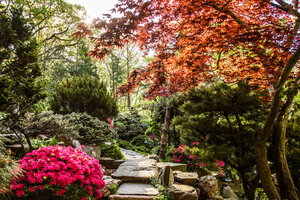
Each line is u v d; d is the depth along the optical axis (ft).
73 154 9.15
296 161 11.80
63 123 12.99
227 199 15.29
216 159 11.28
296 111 10.42
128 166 16.28
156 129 25.41
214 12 10.21
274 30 9.25
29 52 11.75
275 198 8.40
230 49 10.93
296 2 10.08
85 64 68.18
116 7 9.14
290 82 8.57
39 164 7.95
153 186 13.08
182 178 13.76
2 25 11.00
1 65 11.53
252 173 15.30
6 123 11.01
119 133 37.58
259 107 12.72
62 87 27.76
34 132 11.86
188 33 11.63
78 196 8.54
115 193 11.64
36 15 46.62
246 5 11.44
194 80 14.19
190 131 14.33
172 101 20.89
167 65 12.75
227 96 12.41
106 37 9.72
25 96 11.75
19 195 7.16
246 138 12.12
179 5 9.95
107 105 28.96
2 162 6.33
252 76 13.03
